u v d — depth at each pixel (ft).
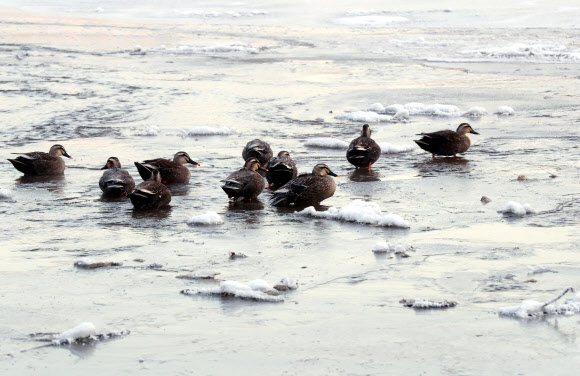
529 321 27.76
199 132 76.23
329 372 23.93
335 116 85.97
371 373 23.79
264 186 52.24
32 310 29.73
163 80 111.86
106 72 119.85
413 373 23.73
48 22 200.34
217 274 34.42
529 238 39.73
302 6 236.84
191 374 23.94
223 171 60.70
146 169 55.01
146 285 32.99
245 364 24.62
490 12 211.20
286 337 26.84
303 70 122.62
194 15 223.10
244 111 88.84
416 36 170.19
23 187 55.62
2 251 38.78
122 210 48.47
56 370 24.30
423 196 50.93
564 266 34.55
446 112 86.58
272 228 43.34
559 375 23.36
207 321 28.45
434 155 65.87
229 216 46.55
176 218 46.16
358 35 175.42
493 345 25.72
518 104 90.38
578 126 76.54
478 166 61.00
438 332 26.96
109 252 38.47
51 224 44.73
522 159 62.90
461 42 157.48
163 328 27.78
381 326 27.68
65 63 129.70
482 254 36.99
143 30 186.39
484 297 30.66
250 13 224.53
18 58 134.41
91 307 30.12
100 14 225.35
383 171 60.18
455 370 23.88
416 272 34.35
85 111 88.07
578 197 49.11
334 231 42.37
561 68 122.01
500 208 46.88
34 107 89.97
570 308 28.71
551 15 199.82
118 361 24.93
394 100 95.40
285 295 31.45
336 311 29.40
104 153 67.72
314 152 68.18
